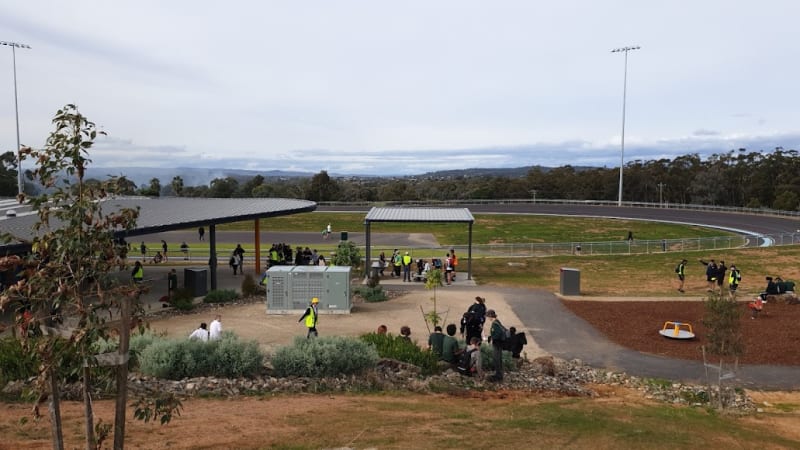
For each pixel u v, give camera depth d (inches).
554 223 2442.2
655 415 470.6
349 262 1201.4
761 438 418.3
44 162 158.6
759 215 2652.6
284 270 885.2
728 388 580.4
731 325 545.0
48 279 159.8
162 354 467.2
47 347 161.3
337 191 4158.5
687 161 4751.5
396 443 322.0
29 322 158.4
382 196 4266.7
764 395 573.6
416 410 420.2
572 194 4611.2
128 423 335.6
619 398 553.0
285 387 468.1
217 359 479.5
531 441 348.5
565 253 1636.3
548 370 625.0
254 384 463.5
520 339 645.3
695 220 2455.7
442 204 3353.8
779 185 3885.3
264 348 663.1
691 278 1234.6
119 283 171.0
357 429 349.4
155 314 860.6
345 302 882.8
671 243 1739.7
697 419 470.0
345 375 508.1
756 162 4313.5
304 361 499.5
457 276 1267.2
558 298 1031.0
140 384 428.5
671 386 596.7
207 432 326.0
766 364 661.9
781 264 1339.8
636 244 1691.7
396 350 569.6
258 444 306.7
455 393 506.3
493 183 4719.5
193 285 1011.9
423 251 1663.4
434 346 594.2
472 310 669.3
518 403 483.2
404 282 1184.2
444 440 335.3
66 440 289.0
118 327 169.0
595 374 634.2
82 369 169.0
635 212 2834.6
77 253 160.1
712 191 4279.0
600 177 4635.8
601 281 1219.9
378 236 2118.6
